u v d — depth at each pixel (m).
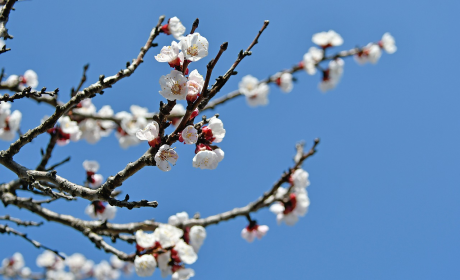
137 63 1.67
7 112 1.90
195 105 1.53
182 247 1.69
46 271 3.03
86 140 2.39
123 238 1.78
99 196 1.57
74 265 3.06
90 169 1.94
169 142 1.55
